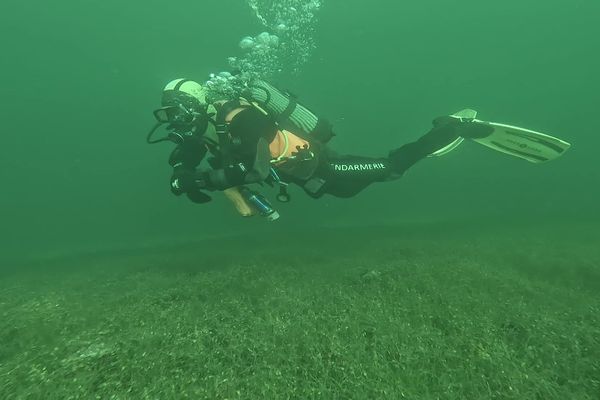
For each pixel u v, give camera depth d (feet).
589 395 10.69
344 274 28.50
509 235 51.52
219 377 11.69
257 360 13.20
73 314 20.13
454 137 14.92
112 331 16.81
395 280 23.91
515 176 186.70
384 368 11.98
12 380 12.42
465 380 11.31
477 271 25.11
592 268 28.32
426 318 16.70
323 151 12.10
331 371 12.24
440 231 63.62
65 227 214.90
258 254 46.65
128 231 165.68
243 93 10.86
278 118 11.31
